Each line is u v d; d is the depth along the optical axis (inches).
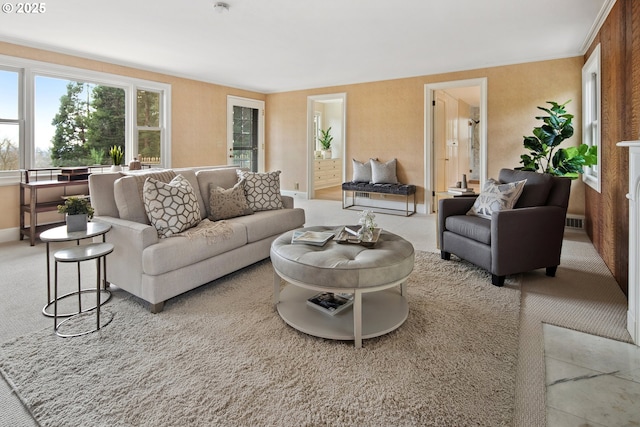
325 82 270.8
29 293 105.1
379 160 261.4
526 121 208.7
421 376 66.6
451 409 58.2
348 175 275.1
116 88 211.2
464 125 363.6
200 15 137.5
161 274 92.4
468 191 155.6
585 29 155.2
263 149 316.8
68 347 76.0
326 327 80.9
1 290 107.2
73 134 193.2
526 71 206.4
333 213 241.0
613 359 73.4
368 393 62.0
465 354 73.5
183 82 246.1
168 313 92.0
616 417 57.8
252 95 301.1
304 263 79.4
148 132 228.5
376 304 92.0
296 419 56.1
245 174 147.7
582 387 65.0
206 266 104.7
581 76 192.7
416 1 125.9
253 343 77.9
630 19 105.4
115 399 60.4
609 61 130.2
